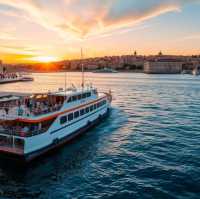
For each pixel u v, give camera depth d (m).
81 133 36.53
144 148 30.97
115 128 40.53
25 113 28.33
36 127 27.50
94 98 42.31
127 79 188.88
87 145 32.06
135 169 24.91
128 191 20.66
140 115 51.69
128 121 45.78
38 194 20.41
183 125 42.72
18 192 20.69
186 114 52.91
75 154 29.00
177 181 22.22
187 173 23.72
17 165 25.62
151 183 21.97
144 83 145.12
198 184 21.62
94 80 178.38
